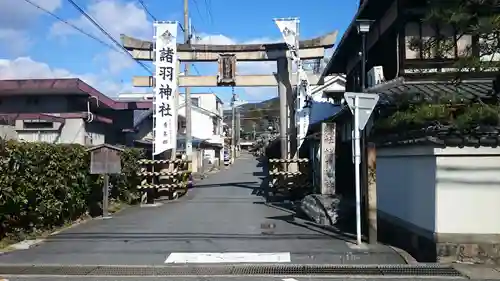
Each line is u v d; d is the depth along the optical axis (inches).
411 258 314.8
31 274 283.4
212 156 1854.1
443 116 312.7
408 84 411.8
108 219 523.2
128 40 778.2
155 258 323.0
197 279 269.4
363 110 363.6
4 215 366.3
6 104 826.8
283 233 417.1
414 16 428.1
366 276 273.0
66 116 787.4
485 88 379.2
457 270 278.8
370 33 539.8
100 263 310.2
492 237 288.8
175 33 748.6
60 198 450.3
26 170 382.9
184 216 547.8
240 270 291.0
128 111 1007.6
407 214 346.3
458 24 301.4
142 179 708.7
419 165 321.7
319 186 624.7
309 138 698.2
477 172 291.4
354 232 414.0
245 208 627.8
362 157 460.4
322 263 304.7
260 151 2984.7
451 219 291.4
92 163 515.5
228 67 800.9
